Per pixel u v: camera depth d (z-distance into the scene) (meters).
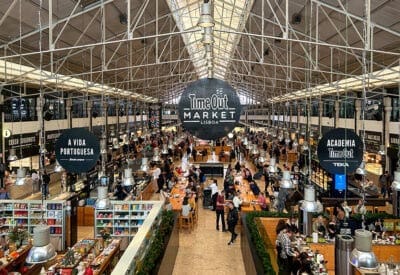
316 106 29.56
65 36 12.34
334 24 11.26
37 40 12.06
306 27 12.15
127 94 28.12
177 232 11.30
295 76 23.05
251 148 26.55
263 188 19.94
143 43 16.45
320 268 8.19
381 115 18.95
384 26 9.84
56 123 22.17
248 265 9.18
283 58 19.03
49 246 6.05
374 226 10.77
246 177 18.95
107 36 13.77
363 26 10.14
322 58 16.50
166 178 19.75
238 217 13.06
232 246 11.73
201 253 11.14
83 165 8.28
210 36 7.49
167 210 12.09
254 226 9.93
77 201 13.52
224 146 33.06
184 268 10.03
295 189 14.93
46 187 14.46
